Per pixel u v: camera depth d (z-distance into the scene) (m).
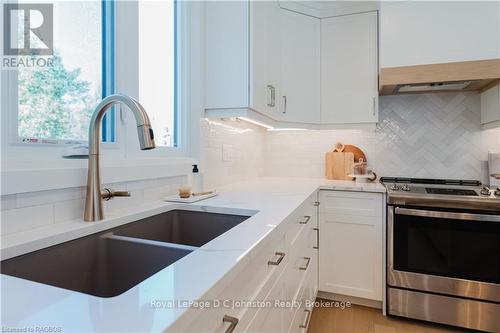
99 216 0.95
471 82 1.98
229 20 1.64
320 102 2.33
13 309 0.42
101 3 1.18
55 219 0.90
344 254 2.06
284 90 2.20
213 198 1.44
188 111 1.69
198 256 0.65
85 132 1.10
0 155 0.81
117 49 1.22
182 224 1.29
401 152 2.42
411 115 2.39
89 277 0.88
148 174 1.29
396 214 1.84
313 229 1.85
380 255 1.97
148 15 1.47
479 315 1.70
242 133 2.31
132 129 1.29
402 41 1.99
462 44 1.87
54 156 0.96
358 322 1.88
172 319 0.40
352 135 2.55
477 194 1.78
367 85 2.23
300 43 2.26
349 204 2.04
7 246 0.68
